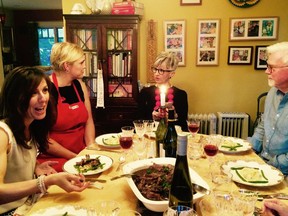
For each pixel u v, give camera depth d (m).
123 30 3.26
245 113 3.65
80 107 2.24
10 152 1.37
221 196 1.09
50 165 1.75
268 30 3.50
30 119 1.48
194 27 3.57
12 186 1.19
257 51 3.56
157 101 2.17
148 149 1.73
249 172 1.39
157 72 2.53
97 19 3.19
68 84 2.30
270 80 1.95
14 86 1.38
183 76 3.70
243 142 1.92
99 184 1.30
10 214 1.44
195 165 1.55
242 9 3.48
